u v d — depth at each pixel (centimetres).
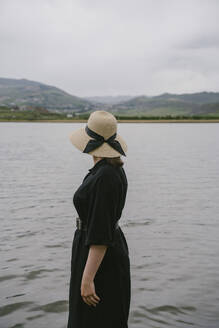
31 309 445
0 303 458
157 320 426
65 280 524
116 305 273
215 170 1798
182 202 1039
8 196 1123
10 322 416
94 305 259
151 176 1576
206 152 2984
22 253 626
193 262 595
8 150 3188
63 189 1245
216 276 542
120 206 269
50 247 656
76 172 1712
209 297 479
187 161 2250
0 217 864
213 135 6369
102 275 271
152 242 691
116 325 274
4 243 675
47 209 948
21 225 794
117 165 271
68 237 711
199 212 923
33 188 1265
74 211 925
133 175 1609
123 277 279
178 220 843
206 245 677
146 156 2597
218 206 993
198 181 1441
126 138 5344
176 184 1362
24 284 510
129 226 795
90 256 253
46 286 505
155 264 585
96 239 250
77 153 2891
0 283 512
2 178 1511
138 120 18338
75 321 276
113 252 273
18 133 7288
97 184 255
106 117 273
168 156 2605
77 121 18725
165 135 6338
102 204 251
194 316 434
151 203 1026
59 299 469
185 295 484
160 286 510
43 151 3094
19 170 1792
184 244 680
